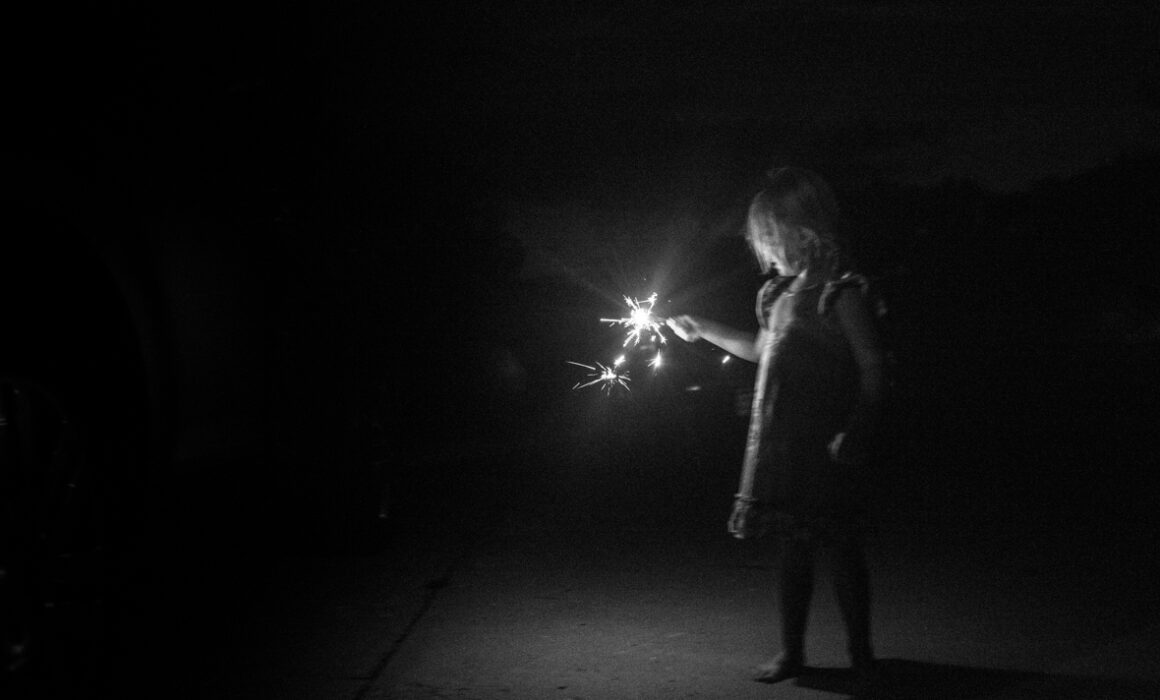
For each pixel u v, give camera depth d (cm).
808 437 547
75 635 538
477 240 2111
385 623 709
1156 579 795
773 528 554
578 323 2694
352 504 884
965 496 1156
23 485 508
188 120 558
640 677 600
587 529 1038
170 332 542
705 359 1925
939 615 710
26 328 489
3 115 479
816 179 572
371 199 862
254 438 605
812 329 548
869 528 558
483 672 612
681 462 1580
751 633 683
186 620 710
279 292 635
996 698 553
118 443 516
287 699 568
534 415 2289
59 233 501
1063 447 1504
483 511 1145
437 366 1892
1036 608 723
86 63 512
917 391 2312
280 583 809
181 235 547
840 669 605
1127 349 3356
